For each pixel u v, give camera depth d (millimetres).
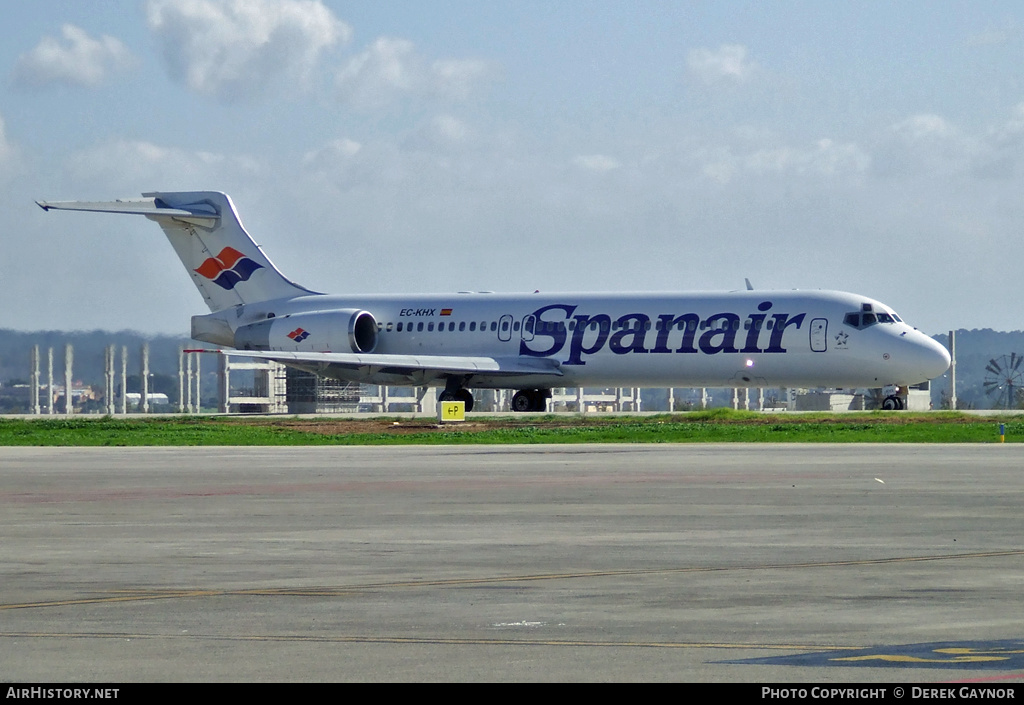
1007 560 33219
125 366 186625
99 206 142125
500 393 199625
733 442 92875
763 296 125875
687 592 28547
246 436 104125
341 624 25141
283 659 22156
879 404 188500
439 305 140375
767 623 25016
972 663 21500
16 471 66312
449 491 53094
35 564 33250
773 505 46875
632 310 129875
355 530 40156
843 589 28828
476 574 31281
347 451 84250
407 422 122938
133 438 103188
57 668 21516
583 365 131125
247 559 34000
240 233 147875
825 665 21422
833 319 122062
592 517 43312
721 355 124812
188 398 191500
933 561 33094
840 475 60094
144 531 40250
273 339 143500
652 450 82125
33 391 183500
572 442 95250
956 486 54188
